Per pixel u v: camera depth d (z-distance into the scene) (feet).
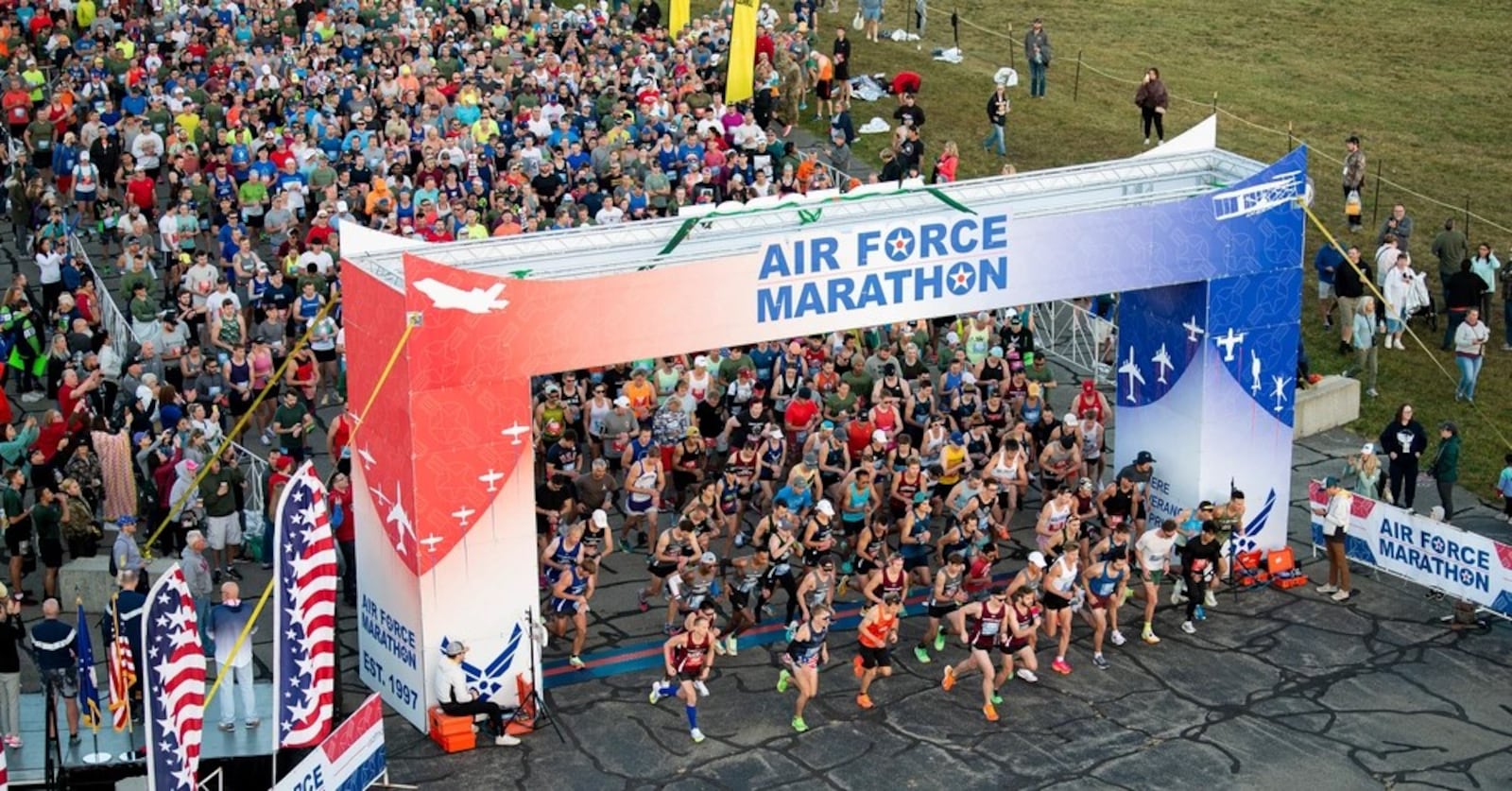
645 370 110.73
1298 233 99.25
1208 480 100.73
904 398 110.11
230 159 141.49
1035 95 182.70
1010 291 94.43
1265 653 94.63
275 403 113.39
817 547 93.91
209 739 81.41
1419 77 189.47
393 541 86.33
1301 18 211.00
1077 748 85.76
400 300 81.92
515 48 168.45
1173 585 100.94
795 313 89.92
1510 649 94.79
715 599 99.40
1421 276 130.62
